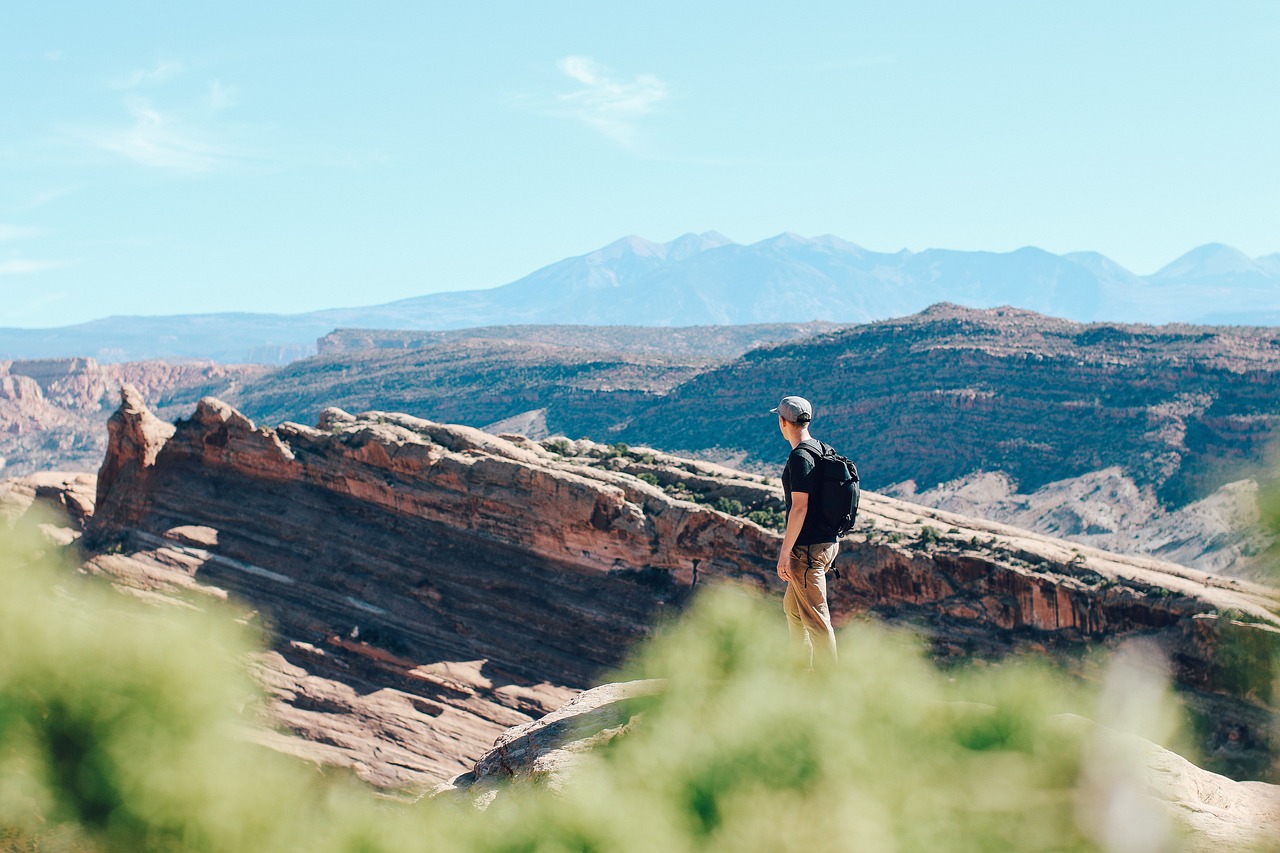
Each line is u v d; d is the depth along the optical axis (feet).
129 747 10.00
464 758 198.08
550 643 220.02
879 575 211.00
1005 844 10.33
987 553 205.87
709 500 234.79
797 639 30.37
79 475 298.35
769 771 10.86
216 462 247.91
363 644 211.20
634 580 225.35
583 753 23.15
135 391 250.78
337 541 236.43
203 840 10.14
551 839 10.53
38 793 9.83
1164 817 10.92
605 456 258.78
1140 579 190.49
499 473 236.84
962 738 11.18
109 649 10.18
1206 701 157.48
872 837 10.41
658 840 10.39
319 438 251.39
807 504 29.91
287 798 10.46
